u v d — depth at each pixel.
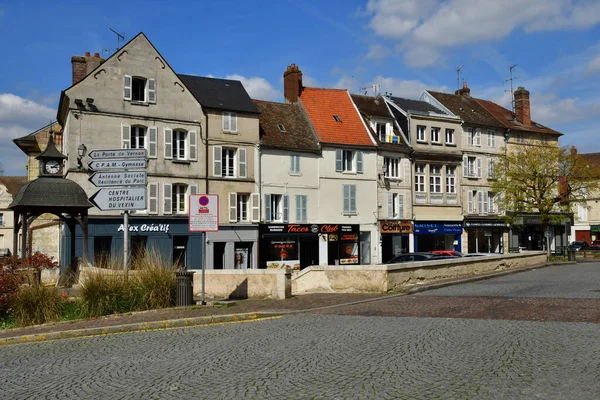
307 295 18.42
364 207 42.38
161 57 34.19
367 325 11.90
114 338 11.48
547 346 9.11
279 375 7.70
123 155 15.88
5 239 60.09
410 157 45.66
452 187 48.47
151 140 33.59
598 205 68.44
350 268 18.77
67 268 21.67
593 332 10.22
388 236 44.22
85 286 14.54
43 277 24.66
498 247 51.44
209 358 8.97
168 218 33.81
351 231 41.50
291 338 10.59
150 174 33.44
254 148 37.53
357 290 18.59
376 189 43.09
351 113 44.25
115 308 14.44
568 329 10.61
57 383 7.68
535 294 16.38
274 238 38.19
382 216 43.38
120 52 32.84
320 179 40.50
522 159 44.94
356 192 42.00
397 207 44.53
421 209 46.12
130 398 6.82
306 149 39.72
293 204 39.06
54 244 35.78
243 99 38.09
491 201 50.81
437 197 47.25
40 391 7.29
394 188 44.44
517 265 29.19
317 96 44.44
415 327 11.37
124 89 32.88
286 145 38.94
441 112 49.31
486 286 19.38
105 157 15.96
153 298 15.01
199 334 11.57
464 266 23.09
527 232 54.16
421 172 46.66
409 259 26.53
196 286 20.08
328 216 40.66
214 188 35.72
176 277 15.27
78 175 31.14
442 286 19.59
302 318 13.54
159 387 7.26
